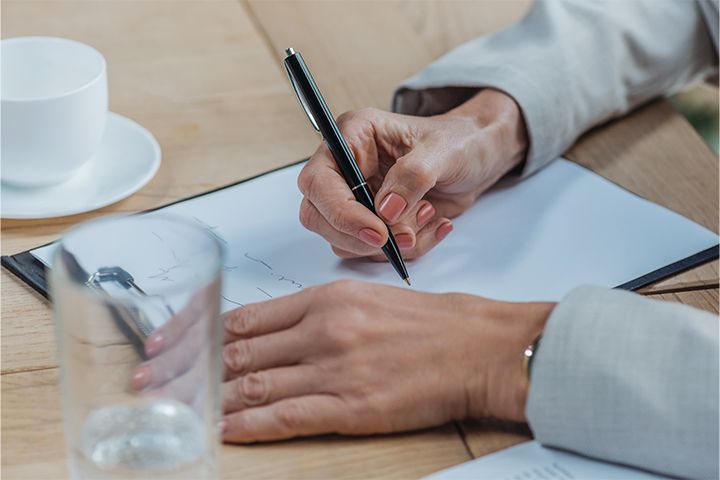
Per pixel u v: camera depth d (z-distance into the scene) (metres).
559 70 0.94
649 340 0.58
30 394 0.62
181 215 0.81
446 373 0.60
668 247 0.80
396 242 0.75
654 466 0.56
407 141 0.83
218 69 1.07
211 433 0.49
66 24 1.15
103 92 0.85
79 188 0.85
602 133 1.00
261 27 1.17
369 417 0.59
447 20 1.21
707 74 1.13
